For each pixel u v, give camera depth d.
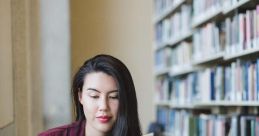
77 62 4.71
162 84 5.12
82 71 1.54
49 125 3.80
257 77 2.78
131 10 5.10
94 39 4.84
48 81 3.87
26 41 3.18
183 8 4.34
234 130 3.08
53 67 3.92
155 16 5.22
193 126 4.01
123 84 1.49
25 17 3.18
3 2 3.06
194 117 4.00
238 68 3.06
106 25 4.92
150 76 5.24
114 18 4.98
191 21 4.08
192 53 4.14
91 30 4.82
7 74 3.07
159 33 5.11
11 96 3.08
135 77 5.20
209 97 3.54
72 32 4.73
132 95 1.52
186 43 4.26
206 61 3.76
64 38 3.97
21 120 3.14
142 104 5.27
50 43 3.93
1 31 3.05
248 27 2.87
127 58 5.11
